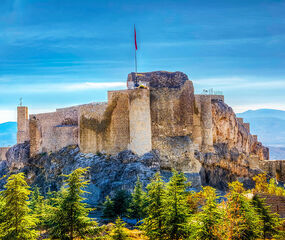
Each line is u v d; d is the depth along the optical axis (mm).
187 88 79938
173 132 77312
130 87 80938
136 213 53812
